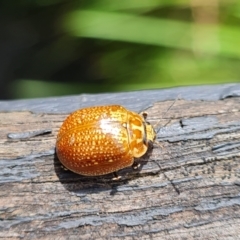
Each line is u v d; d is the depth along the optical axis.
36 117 0.06
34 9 0.11
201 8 0.08
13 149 0.06
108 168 0.06
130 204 0.06
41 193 0.06
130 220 0.05
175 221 0.05
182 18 0.08
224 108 0.06
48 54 0.11
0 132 0.06
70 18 0.09
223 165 0.06
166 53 0.08
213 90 0.06
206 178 0.06
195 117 0.06
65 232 0.05
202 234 0.05
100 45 0.09
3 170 0.06
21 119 0.06
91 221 0.05
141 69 0.09
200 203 0.05
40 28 0.11
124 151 0.06
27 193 0.06
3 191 0.06
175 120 0.06
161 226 0.05
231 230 0.05
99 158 0.06
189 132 0.06
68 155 0.06
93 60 0.10
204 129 0.06
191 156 0.06
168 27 0.08
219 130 0.06
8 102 0.06
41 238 0.05
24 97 0.10
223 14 0.08
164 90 0.06
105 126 0.06
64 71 0.11
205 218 0.05
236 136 0.06
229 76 0.08
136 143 0.06
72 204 0.06
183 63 0.08
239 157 0.06
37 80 0.11
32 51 0.12
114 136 0.06
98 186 0.06
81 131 0.06
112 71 0.09
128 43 0.09
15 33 0.12
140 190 0.06
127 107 0.06
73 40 0.10
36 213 0.06
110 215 0.05
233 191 0.06
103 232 0.05
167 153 0.06
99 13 0.08
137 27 0.08
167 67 0.08
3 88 0.12
